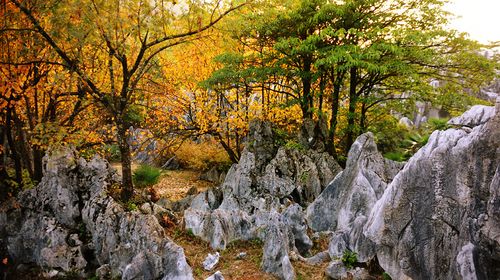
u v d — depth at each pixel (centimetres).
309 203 1350
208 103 1812
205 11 1180
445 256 631
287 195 1388
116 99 1159
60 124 1345
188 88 1802
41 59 1157
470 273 570
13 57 1127
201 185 2044
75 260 962
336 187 1152
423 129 2233
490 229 523
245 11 1441
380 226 718
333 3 1368
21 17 1077
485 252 552
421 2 1402
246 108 1778
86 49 1320
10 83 1035
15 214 1059
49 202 1055
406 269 689
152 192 1619
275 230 923
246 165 1456
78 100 1462
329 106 1905
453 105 1578
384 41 1353
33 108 1353
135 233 930
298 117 1833
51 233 991
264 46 1706
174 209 1498
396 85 1698
